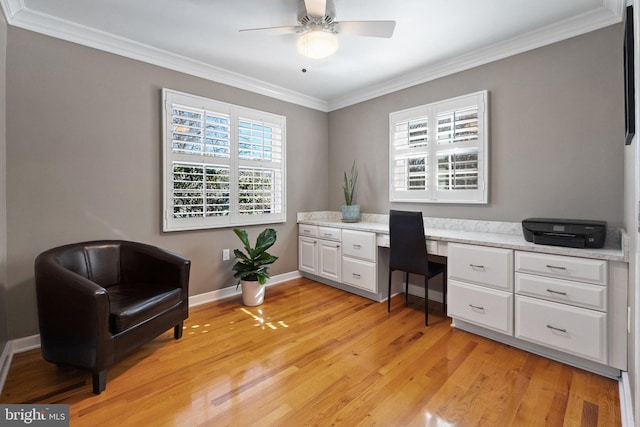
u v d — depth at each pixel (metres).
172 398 1.64
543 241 2.07
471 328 2.41
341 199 4.09
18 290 2.14
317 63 2.73
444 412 1.54
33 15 2.13
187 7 2.09
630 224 1.69
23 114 2.14
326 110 4.23
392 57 2.82
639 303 1.15
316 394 1.68
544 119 2.41
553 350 2.00
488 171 2.71
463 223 2.90
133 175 2.66
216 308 2.96
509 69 2.59
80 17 2.20
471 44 2.58
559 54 2.33
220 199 3.18
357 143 3.87
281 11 2.15
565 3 2.04
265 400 1.63
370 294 3.21
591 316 1.80
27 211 2.17
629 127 1.39
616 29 2.09
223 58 2.87
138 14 2.17
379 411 1.55
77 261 2.13
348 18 2.22
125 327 1.77
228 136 3.22
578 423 1.46
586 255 1.81
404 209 3.39
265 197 3.57
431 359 2.03
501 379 1.80
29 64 2.16
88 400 1.62
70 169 2.34
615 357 1.73
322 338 2.33
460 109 2.85
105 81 2.49
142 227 2.72
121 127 2.58
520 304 2.08
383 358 2.04
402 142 3.34
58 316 1.72
